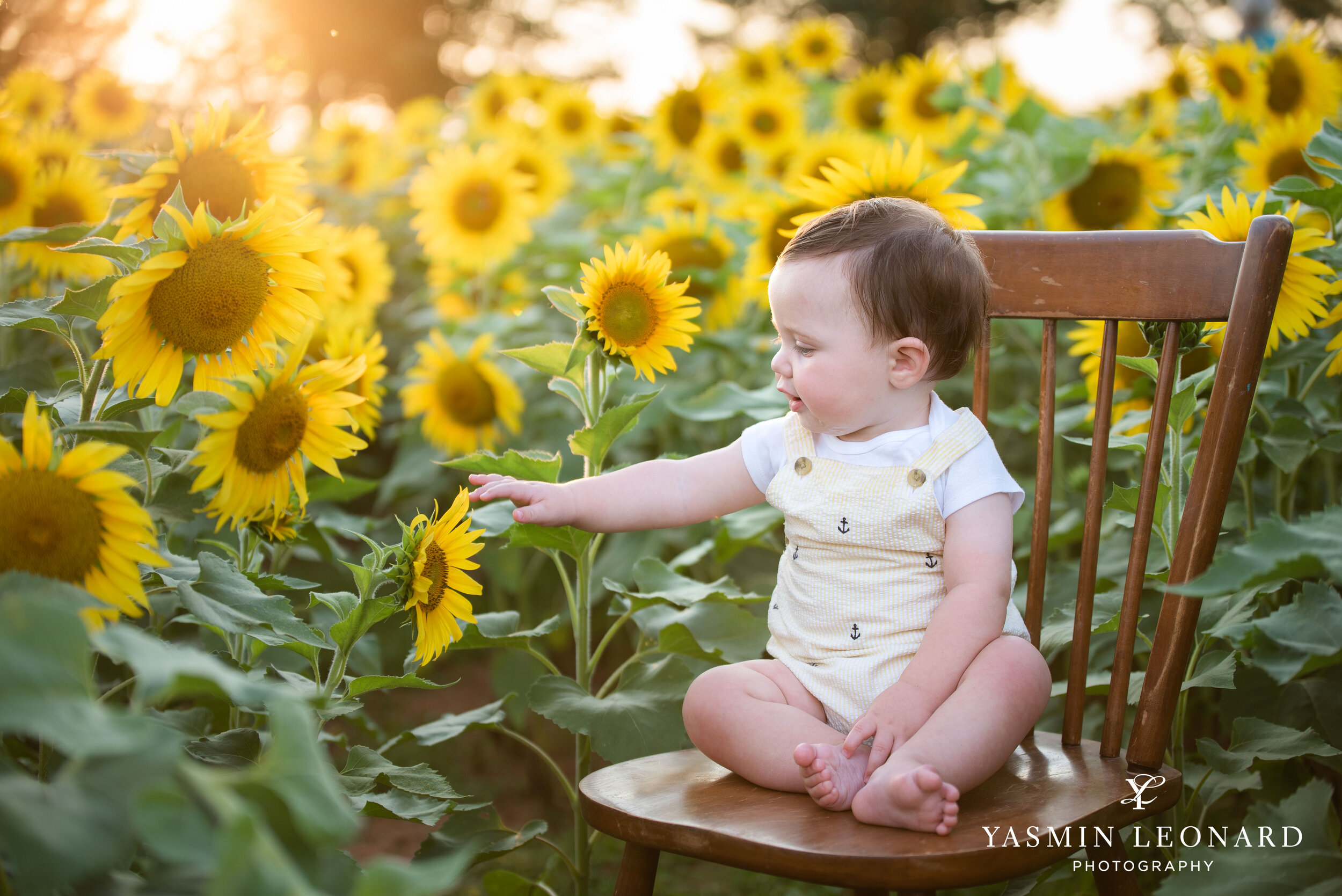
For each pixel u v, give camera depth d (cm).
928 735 114
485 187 270
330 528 188
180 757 74
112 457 100
